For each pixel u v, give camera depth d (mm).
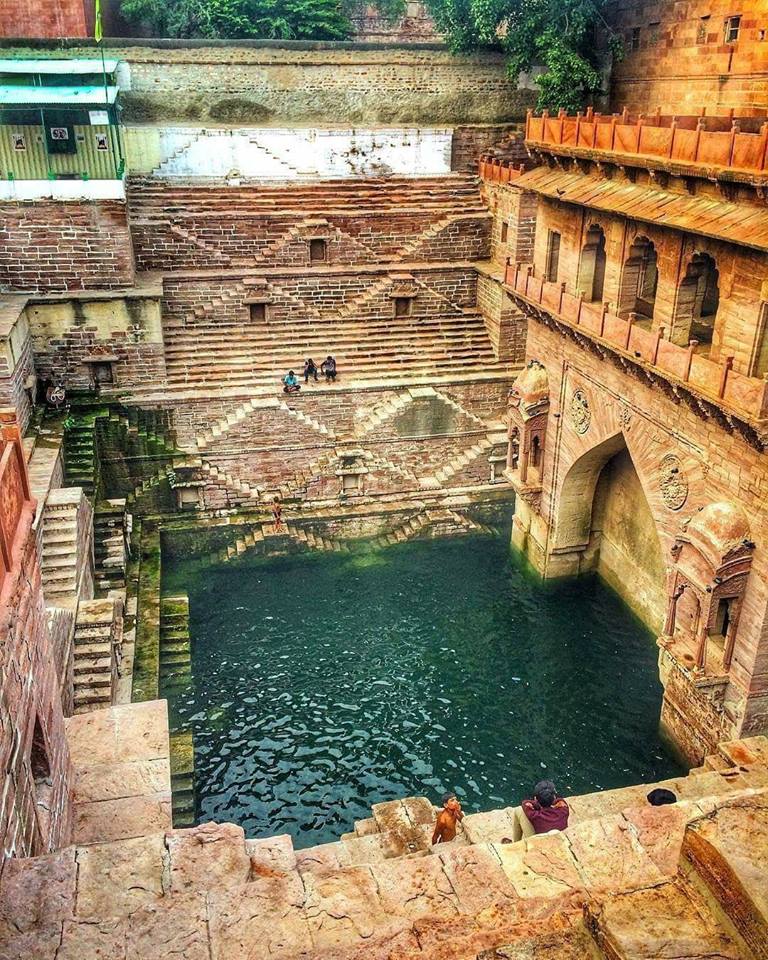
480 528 30906
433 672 23188
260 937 6355
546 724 21328
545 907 5332
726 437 17203
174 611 24781
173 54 34000
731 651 17641
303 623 25359
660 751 20484
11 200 27281
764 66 22594
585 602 26312
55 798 10141
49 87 29016
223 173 33750
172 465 29188
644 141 18938
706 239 17266
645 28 28516
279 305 32281
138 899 7246
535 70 36469
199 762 19969
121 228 28203
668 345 18125
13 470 9812
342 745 20578
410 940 5285
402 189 34531
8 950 6375
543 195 23859
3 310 26484
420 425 30984
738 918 4246
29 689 9336
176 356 30625
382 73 35719
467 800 19000
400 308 33406
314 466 30609
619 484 25484
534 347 26188
